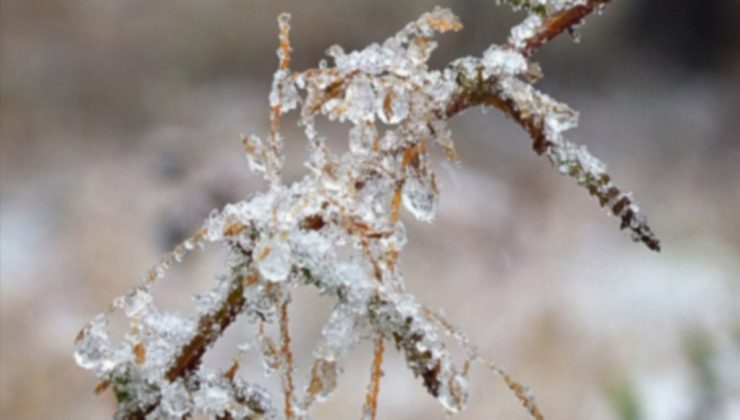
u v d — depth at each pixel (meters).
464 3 3.43
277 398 1.09
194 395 0.47
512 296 1.86
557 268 1.98
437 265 2.00
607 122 3.17
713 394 1.28
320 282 0.46
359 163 0.47
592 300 1.79
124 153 2.51
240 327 1.36
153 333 0.47
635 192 2.61
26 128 2.67
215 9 3.48
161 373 0.47
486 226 2.15
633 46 3.61
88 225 1.99
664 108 3.26
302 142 2.52
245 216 0.46
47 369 1.57
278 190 0.46
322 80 0.47
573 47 3.56
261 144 0.47
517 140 2.85
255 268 0.46
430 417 1.47
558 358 1.56
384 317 0.46
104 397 1.47
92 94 2.94
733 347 1.42
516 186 2.48
